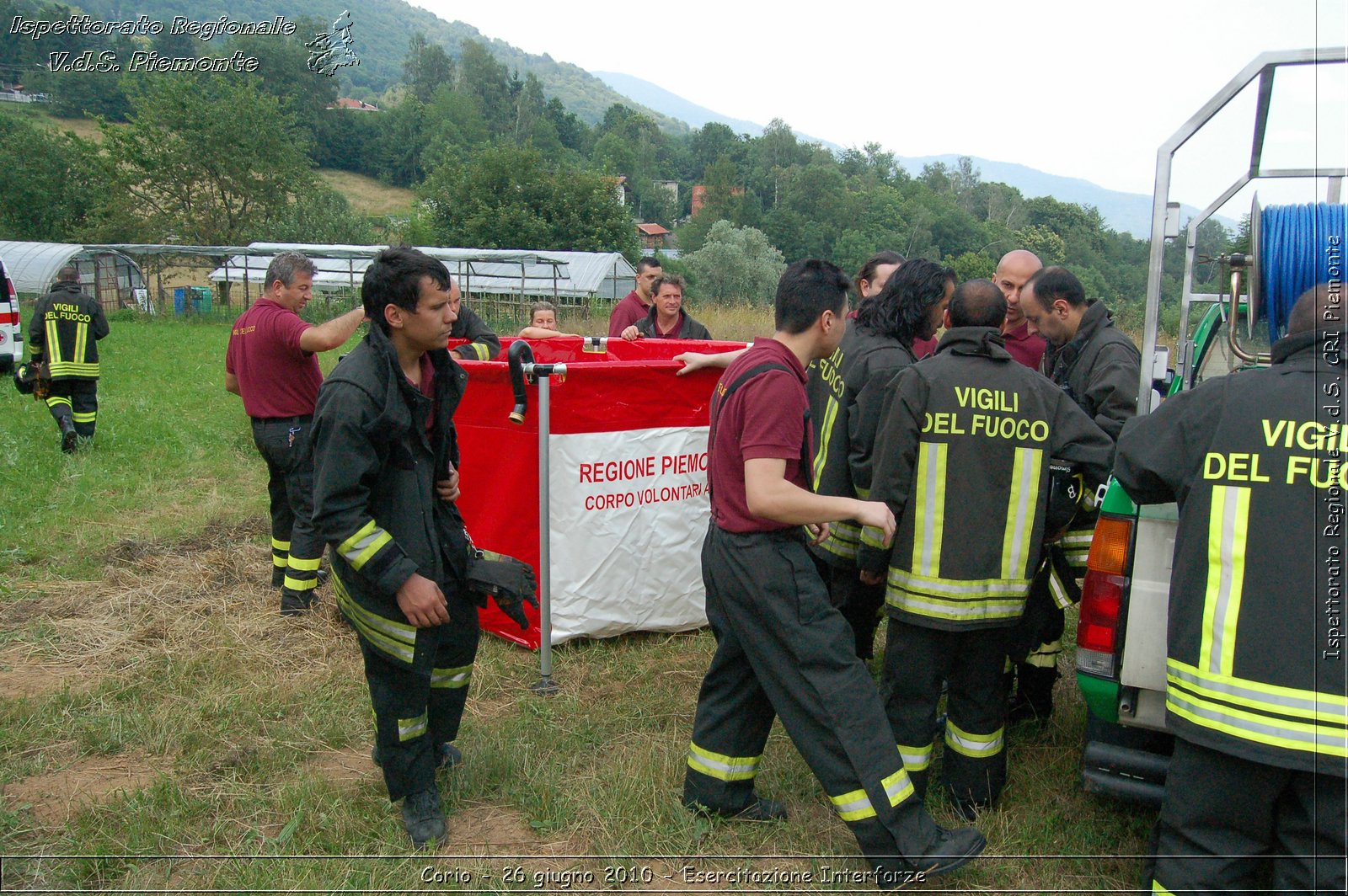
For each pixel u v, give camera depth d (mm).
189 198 42438
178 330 25203
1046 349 4281
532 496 4297
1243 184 3105
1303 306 2201
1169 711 2293
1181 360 3562
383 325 2703
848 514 2590
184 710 3754
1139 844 3033
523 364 3873
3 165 48250
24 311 28094
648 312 6699
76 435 8109
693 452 4645
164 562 5590
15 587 5086
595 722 3756
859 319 3639
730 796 3053
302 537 4773
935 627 2895
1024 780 3432
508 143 52719
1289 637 2080
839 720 2650
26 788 3215
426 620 2691
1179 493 2299
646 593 4590
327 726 3648
